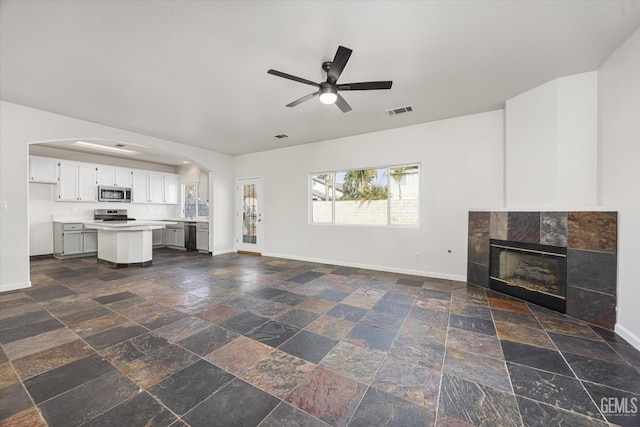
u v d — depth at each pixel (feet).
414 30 6.70
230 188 21.98
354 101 11.12
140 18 6.24
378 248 15.42
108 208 21.85
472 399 4.98
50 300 10.18
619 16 6.25
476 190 12.64
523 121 10.46
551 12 6.11
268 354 6.49
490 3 5.82
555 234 9.10
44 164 17.75
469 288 11.84
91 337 7.25
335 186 17.30
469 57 7.96
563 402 4.89
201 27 6.57
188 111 12.17
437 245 13.64
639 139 6.88
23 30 6.64
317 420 4.47
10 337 7.22
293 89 10.00
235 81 9.38
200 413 4.59
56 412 4.57
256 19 6.28
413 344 7.00
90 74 8.88
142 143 15.97
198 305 9.73
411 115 12.78
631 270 7.13
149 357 6.31
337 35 6.88
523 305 9.77
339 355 6.48
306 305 9.78
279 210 19.51
